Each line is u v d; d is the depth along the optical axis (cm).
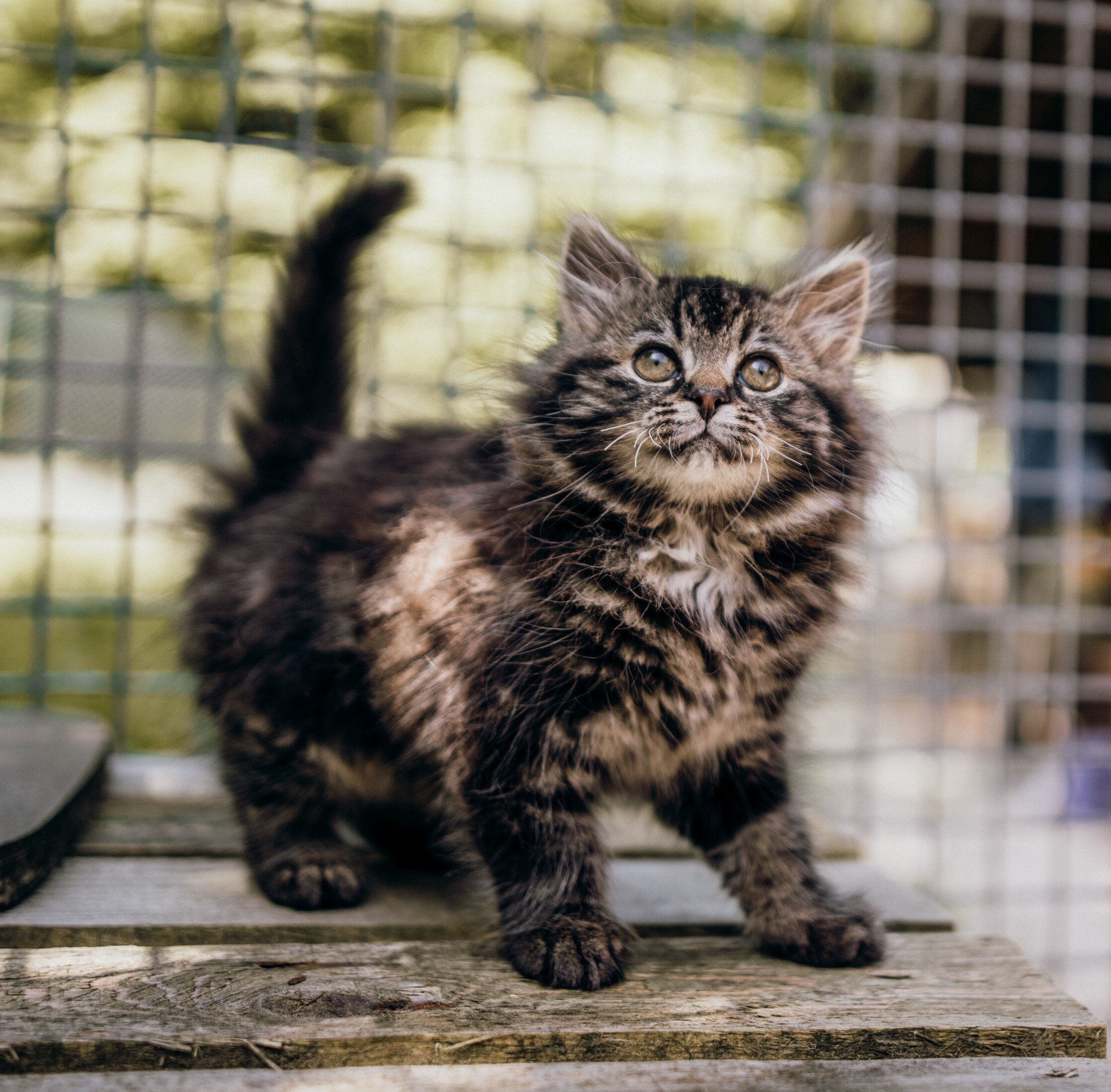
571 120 116
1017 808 104
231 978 55
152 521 79
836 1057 53
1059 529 103
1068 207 85
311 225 70
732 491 60
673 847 68
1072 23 84
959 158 95
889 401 71
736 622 60
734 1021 54
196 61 78
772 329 62
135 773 72
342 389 70
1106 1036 54
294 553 63
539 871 58
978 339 86
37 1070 52
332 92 110
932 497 86
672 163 91
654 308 62
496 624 58
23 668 105
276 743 63
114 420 80
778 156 118
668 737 59
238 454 70
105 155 107
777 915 59
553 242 74
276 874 61
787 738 62
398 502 62
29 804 62
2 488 87
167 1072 52
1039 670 114
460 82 81
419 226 92
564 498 60
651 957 58
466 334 82
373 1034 52
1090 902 91
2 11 112
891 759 112
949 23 84
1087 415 92
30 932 57
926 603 104
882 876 66
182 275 107
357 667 61
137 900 60
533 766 58
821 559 62
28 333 83
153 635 81
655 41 95
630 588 59
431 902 61
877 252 79
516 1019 53
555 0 118
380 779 64
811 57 83
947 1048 54
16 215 84
